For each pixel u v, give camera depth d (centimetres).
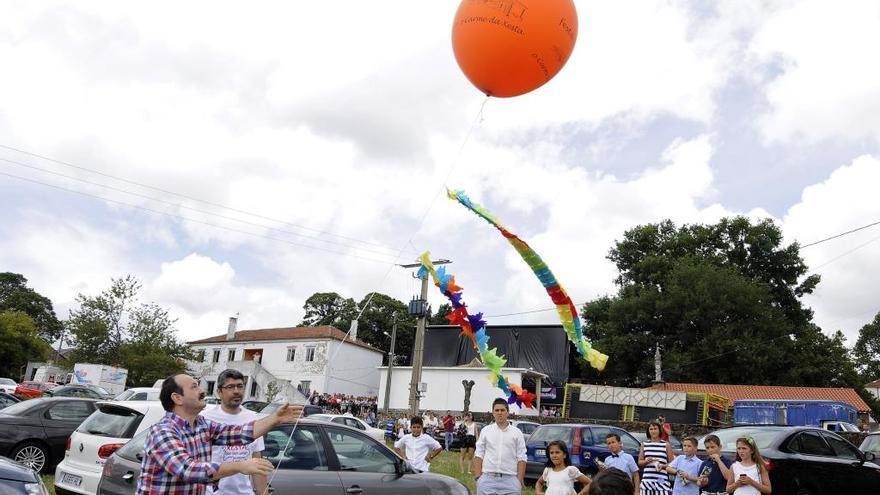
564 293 779
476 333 920
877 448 1209
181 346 4116
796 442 999
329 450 668
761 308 4172
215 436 380
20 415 1051
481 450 711
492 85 615
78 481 796
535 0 562
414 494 693
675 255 4812
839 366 4331
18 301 7144
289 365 4916
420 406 3956
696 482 796
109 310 3962
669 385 3616
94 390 2414
